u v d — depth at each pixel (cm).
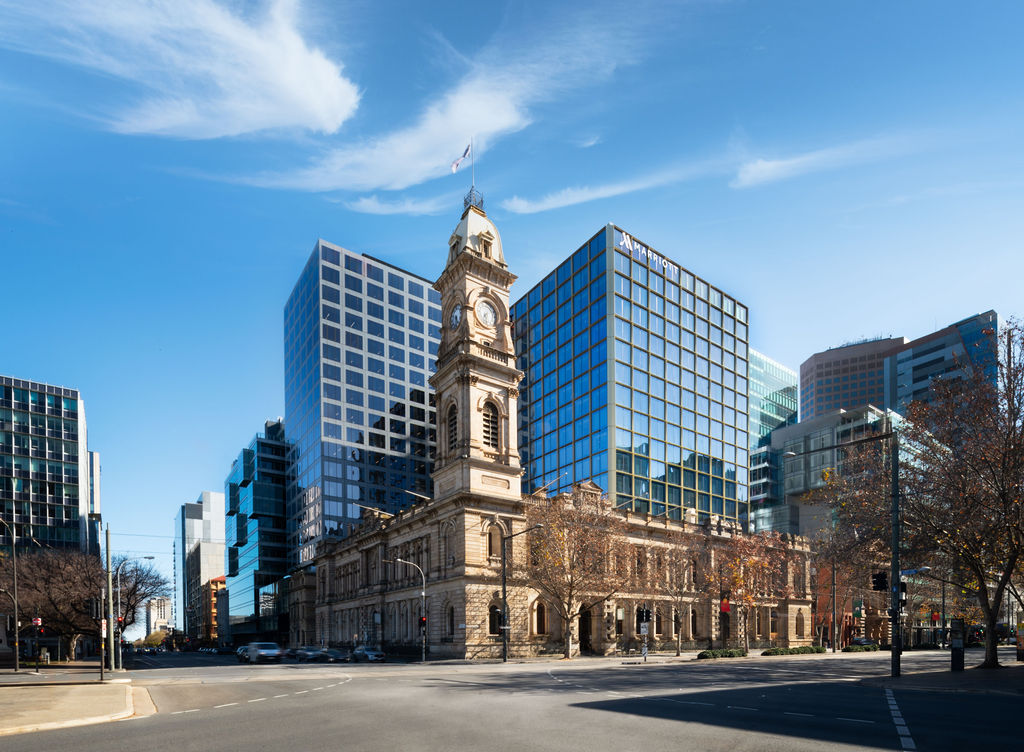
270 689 3048
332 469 12025
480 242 6788
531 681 3234
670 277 10088
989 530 3547
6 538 11788
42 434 12688
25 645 8644
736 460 10481
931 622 9638
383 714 2023
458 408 6425
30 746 1636
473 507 6066
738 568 7431
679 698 2359
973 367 3747
